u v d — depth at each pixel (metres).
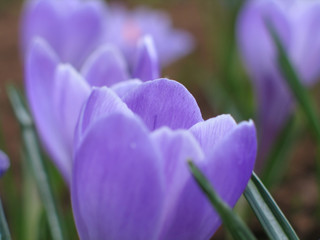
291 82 0.46
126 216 0.25
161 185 0.24
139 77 0.31
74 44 0.55
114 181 0.24
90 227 0.25
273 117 0.58
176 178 0.25
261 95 0.58
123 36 0.68
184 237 0.25
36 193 0.49
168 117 0.25
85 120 0.25
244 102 0.89
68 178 0.34
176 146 0.24
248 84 0.93
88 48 0.56
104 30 0.64
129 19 0.79
